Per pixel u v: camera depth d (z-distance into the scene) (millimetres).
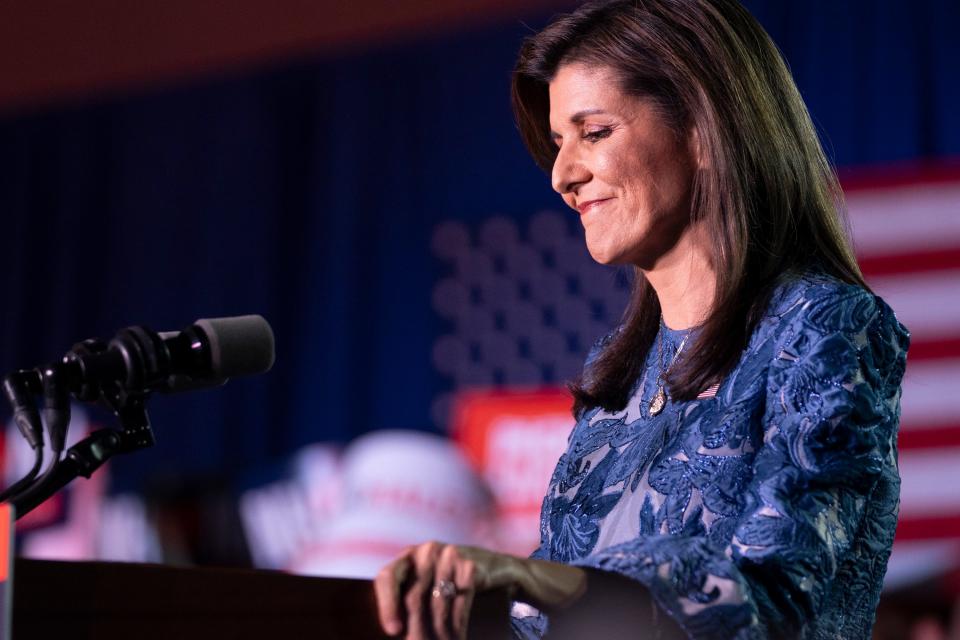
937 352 8359
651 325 3381
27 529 10836
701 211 3123
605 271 9469
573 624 2354
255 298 10719
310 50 10812
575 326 9531
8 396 2621
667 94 3123
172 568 1977
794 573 2461
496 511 9477
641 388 3270
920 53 8672
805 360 2738
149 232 11250
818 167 3209
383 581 2105
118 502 10703
